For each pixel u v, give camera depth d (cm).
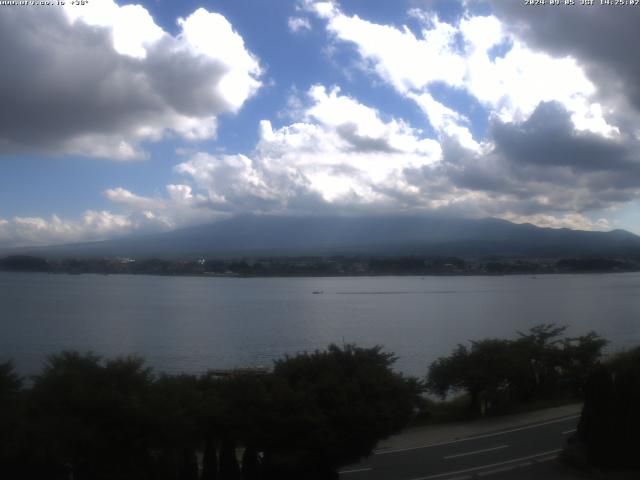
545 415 3055
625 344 6781
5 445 1477
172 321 10381
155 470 1673
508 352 3275
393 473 2166
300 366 2066
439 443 2567
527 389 3425
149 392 1700
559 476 2128
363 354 2191
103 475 1594
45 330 8806
